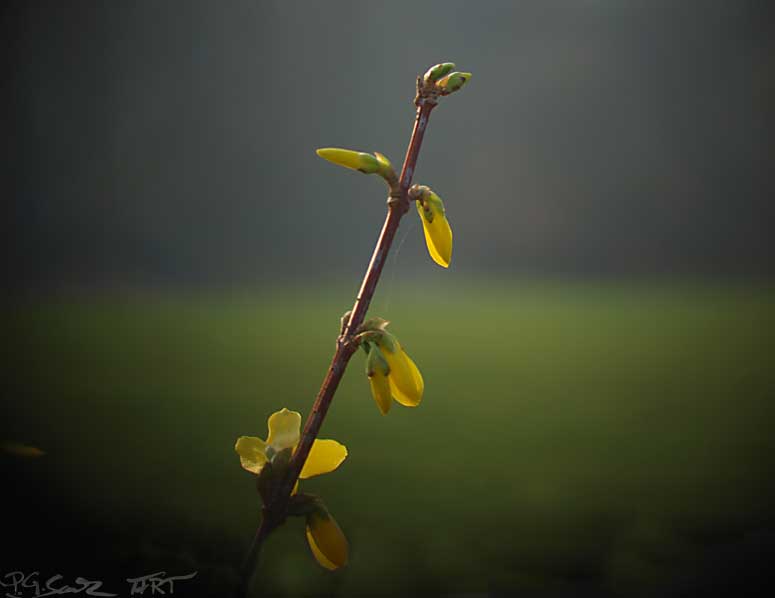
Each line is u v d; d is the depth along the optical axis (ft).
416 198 1.61
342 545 1.58
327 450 1.61
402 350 1.60
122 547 1.59
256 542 1.57
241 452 1.59
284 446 1.59
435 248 1.62
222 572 1.56
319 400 1.59
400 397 1.60
